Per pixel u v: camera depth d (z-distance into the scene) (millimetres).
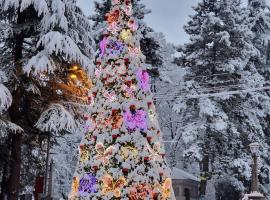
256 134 39938
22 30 17609
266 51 48188
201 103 36844
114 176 9719
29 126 18016
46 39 16000
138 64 10617
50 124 15922
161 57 34938
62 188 39875
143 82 10539
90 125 10297
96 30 34031
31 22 17406
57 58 17156
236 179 38906
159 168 10133
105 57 10625
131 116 10086
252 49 41562
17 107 17500
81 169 10094
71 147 40250
